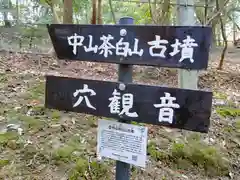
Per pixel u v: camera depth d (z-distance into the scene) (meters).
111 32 1.54
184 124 1.43
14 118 3.01
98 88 1.59
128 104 1.53
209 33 1.35
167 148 2.76
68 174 2.24
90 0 12.34
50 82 1.70
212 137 3.10
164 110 1.46
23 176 2.17
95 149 2.59
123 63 1.53
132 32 1.49
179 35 1.40
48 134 2.76
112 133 1.59
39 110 3.26
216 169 2.62
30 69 5.17
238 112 3.86
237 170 2.67
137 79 5.48
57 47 1.69
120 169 1.63
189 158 2.67
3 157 2.35
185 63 1.40
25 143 2.55
